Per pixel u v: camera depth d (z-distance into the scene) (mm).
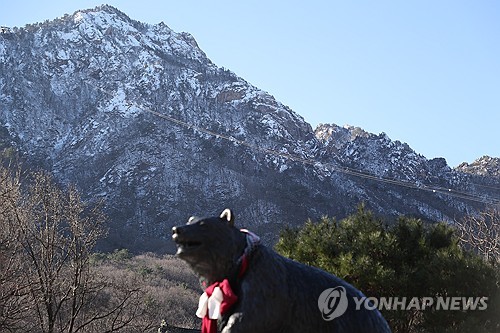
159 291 40719
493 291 12961
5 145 117812
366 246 13586
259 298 4949
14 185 21812
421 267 13289
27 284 18578
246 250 5020
